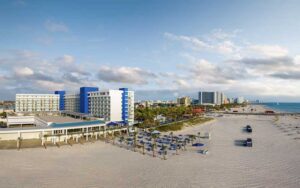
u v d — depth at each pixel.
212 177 59.91
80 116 150.50
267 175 61.84
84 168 66.62
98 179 57.69
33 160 73.62
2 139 98.25
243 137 123.44
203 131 147.38
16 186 52.50
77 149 90.62
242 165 71.06
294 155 83.75
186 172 63.94
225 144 104.25
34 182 55.03
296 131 147.00
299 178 59.81
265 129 156.50
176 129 151.00
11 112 189.25
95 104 160.88
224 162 74.44
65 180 56.62
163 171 64.69
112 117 146.62
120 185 53.88
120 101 150.50
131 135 123.50
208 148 95.69
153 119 173.75
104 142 105.19
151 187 52.91
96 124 120.44
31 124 142.88
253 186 54.19
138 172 63.66
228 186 53.97
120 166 69.19
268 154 85.25
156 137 114.69
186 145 101.50
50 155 80.38
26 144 94.75
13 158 75.31
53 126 107.38
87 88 172.38
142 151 88.81
